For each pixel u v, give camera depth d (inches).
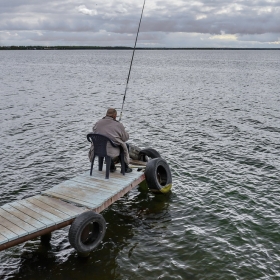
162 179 363.6
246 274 234.4
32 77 2007.9
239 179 403.2
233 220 307.1
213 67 3393.2
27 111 852.6
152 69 3004.4
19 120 740.0
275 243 271.1
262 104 970.7
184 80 1856.5
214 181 397.7
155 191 354.6
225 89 1386.6
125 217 316.2
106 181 307.6
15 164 456.4
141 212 325.7
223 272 236.4
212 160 472.4
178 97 1149.1
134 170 344.5
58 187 293.6
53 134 621.0
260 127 673.0
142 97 1153.4
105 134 303.4
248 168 440.8
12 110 861.2
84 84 1608.0
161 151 515.5
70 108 917.2
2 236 214.7
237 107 922.1
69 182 305.3
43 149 526.6
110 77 2052.2
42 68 3056.1
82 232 239.6
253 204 338.3
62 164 458.6
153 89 1405.0
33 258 254.7
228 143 558.3
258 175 416.2
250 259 250.7
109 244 271.7
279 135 609.9
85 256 254.1
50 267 243.8
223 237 280.2
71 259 253.1
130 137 600.4
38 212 248.7
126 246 269.0
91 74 2313.0
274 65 3826.3
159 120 748.6
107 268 241.9
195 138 591.2
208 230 291.4
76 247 237.0
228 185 385.7
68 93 1253.1
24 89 1362.0
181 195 361.4
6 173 422.9
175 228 295.7
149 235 285.0
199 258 252.1
